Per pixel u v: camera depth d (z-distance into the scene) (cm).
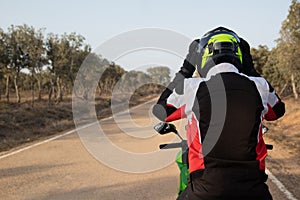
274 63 4078
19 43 2725
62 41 2912
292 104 2911
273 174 739
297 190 626
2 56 2669
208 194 228
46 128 1634
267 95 251
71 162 862
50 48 2948
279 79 4141
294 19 3014
